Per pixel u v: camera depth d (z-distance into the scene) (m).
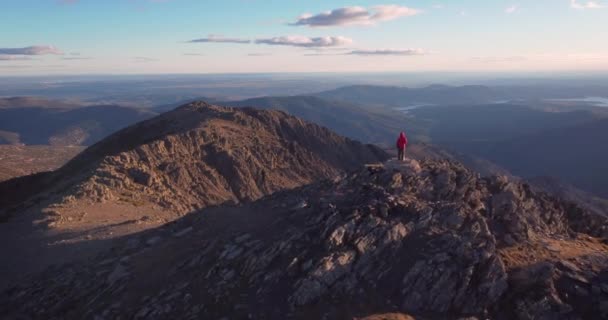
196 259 31.41
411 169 37.09
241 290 26.03
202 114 150.12
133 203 72.38
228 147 122.88
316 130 169.38
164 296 27.73
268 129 155.12
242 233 33.31
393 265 25.91
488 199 33.78
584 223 36.06
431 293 24.06
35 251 47.47
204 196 96.44
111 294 30.44
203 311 25.06
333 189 37.50
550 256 27.20
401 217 29.52
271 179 120.88
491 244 26.95
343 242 27.28
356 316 22.67
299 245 28.20
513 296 23.61
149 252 36.25
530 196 35.97
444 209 30.23
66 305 31.28
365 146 180.62
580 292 23.50
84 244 47.09
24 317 31.73
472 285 24.31
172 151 107.38
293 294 24.27
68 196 67.69
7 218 63.41
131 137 136.38
